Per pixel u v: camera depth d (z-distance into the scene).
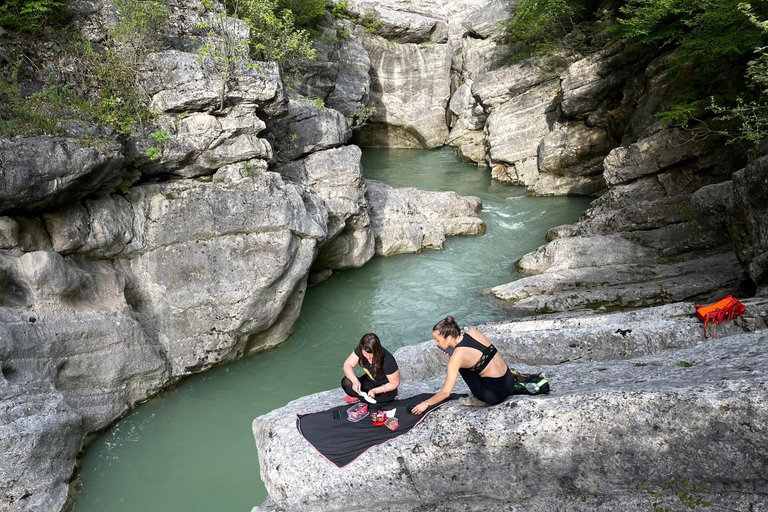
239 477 8.50
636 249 13.99
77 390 8.88
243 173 10.82
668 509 4.80
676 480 4.93
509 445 5.23
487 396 5.45
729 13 14.30
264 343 11.51
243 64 10.95
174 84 10.38
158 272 10.23
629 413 5.06
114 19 10.75
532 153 23.22
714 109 13.20
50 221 9.01
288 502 5.62
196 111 10.57
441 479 5.37
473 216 18.39
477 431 5.30
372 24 27.22
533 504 5.20
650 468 4.99
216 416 9.73
